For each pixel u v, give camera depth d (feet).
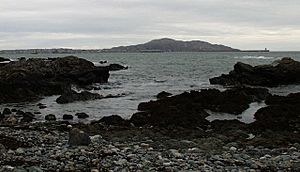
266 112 96.68
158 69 314.35
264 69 180.96
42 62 209.56
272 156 55.36
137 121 90.07
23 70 157.07
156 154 53.47
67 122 93.15
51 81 164.76
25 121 96.43
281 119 87.66
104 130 81.71
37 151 53.01
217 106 110.73
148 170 44.42
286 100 116.88
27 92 140.87
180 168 45.73
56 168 44.55
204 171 44.57
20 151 52.21
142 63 432.66
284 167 47.80
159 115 93.20
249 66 188.44
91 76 186.19
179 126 86.17
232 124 86.33
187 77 232.73
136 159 49.57
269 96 124.57
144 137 72.90
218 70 292.61
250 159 52.11
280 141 67.87
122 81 209.05
